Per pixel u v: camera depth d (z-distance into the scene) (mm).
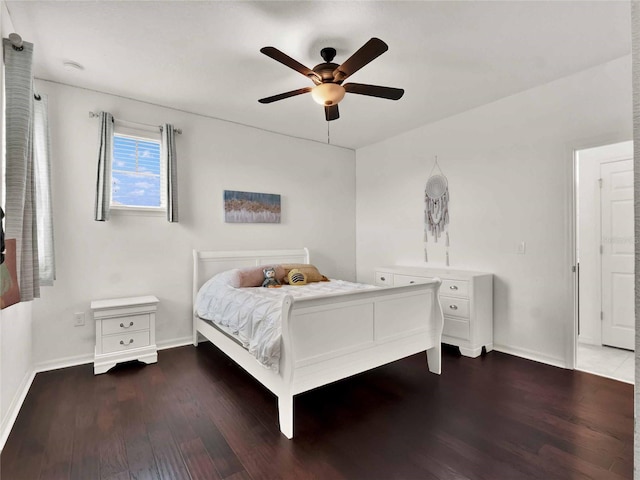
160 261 3609
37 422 2152
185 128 3771
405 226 4551
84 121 3195
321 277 4020
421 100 3477
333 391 2613
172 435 2014
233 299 2951
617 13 2113
